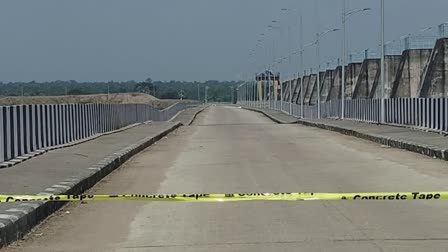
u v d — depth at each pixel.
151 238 14.00
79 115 41.34
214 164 29.77
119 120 59.28
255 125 79.94
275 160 31.11
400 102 57.03
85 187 21.20
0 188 18.72
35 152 29.50
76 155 29.47
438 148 31.38
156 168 28.47
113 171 27.09
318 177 24.05
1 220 13.48
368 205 17.69
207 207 17.83
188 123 90.25
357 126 58.72
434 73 79.31
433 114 47.16
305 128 67.94
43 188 18.70
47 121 32.91
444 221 15.26
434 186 21.08
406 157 31.67
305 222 15.44
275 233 14.24
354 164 28.61
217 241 13.55
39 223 15.62
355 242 13.18
